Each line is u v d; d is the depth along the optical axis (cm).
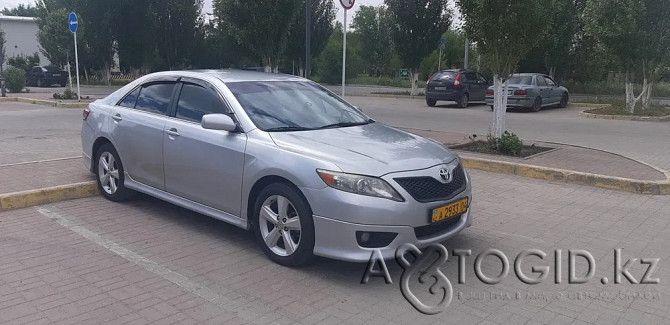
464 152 981
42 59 4850
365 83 4531
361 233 415
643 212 639
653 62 1689
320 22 3522
